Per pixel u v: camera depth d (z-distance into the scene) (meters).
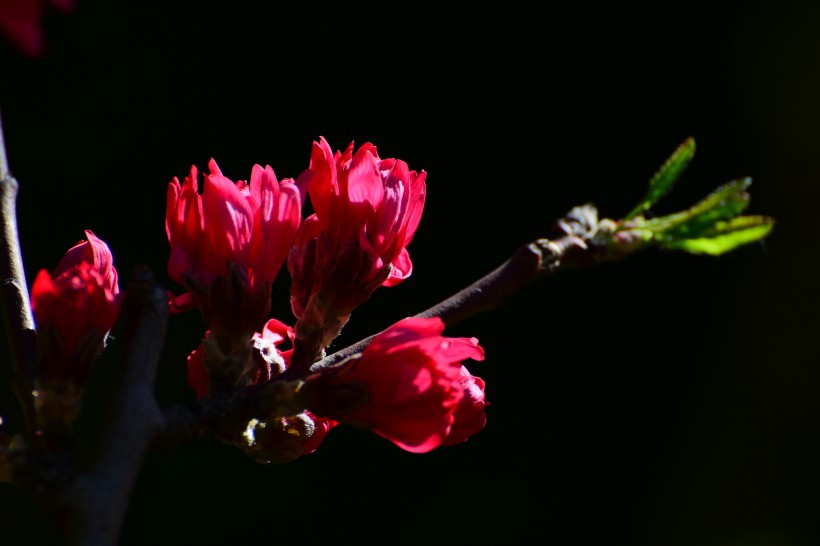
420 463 1.52
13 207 0.53
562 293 1.67
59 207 1.55
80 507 0.47
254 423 0.52
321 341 0.52
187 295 0.51
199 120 1.67
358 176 0.52
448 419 0.50
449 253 1.65
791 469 1.67
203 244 0.51
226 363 0.50
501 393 1.59
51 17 1.61
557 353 1.63
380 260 0.52
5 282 0.52
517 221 1.70
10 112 1.57
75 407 0.48
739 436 1.68
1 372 1.33
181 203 0.51
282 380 0.52
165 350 1.38
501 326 1.61
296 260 0.53
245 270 0.51
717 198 0.54
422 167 1.71
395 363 0.49
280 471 1.45
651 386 1.68
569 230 0.55
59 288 0.49
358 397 0.49
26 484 0.47
